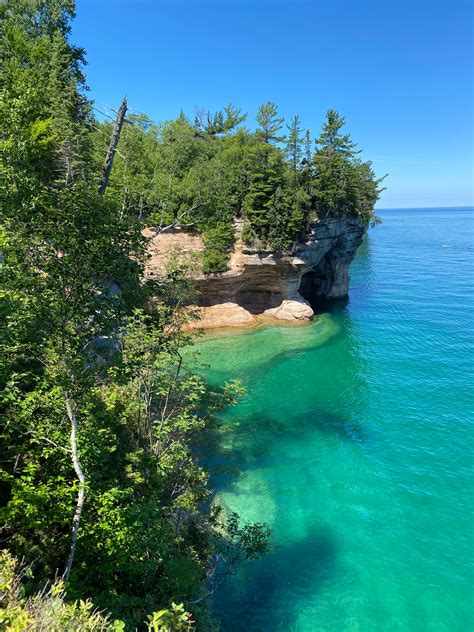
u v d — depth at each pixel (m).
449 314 60.75
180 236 52.44
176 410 21.23
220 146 71.56
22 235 9.47
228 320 53.88
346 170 61.03
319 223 57.88
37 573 10.49
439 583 18.09
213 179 53.97
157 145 64.19
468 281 83.50
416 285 82.38
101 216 10.05
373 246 157.00
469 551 19.81
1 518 9.63
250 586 17.73
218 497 22.66
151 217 49.88
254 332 52.31
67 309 9.97
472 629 16.20
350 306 68.19
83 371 11.43
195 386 18.94
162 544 11.80
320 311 65.31
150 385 17.88
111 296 11.78
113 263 10.80
